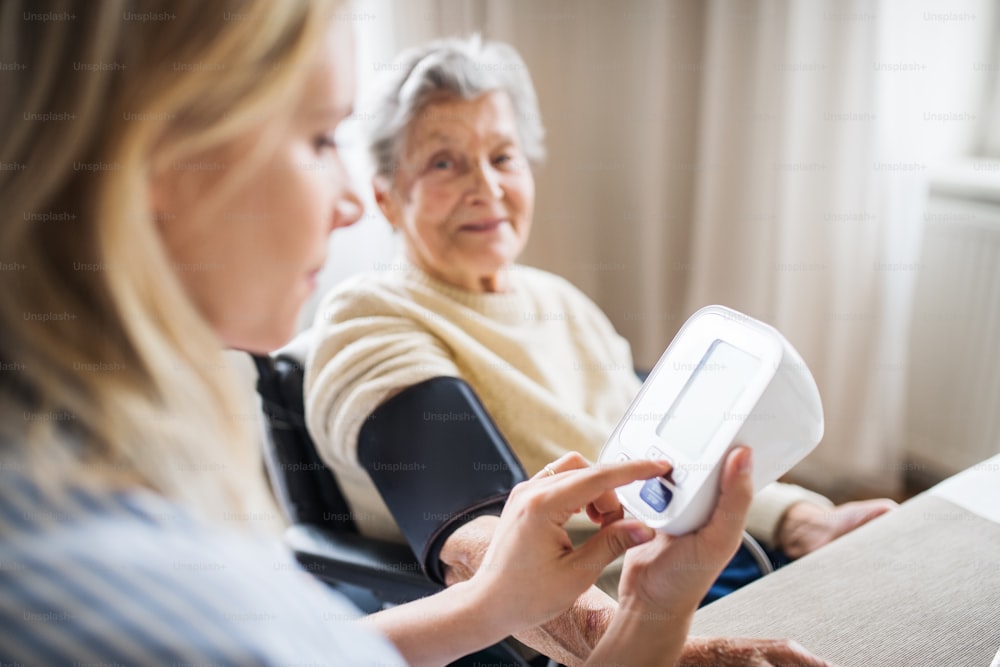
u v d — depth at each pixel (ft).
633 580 1.76
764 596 2.16
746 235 6.23
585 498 1.72
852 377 6.12
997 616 2.02
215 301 1.17
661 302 7.00
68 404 0.93
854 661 1.90
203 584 0.86
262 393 3.52
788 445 1.70
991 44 5.62
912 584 2.16
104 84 0.92
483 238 3.61
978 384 5.66
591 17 6.23
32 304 0.93
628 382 4.14
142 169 0.95
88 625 0.78
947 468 6.07
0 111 0.93
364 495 3.48
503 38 5.93
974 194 5.40
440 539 2.86
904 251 5.73
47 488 0.88
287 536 3.37
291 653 0.86
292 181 1.15
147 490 0.97
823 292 6.02
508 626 1.83
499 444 3.07
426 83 3.47
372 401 3.08
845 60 5.46
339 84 1.19
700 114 6.35
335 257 5.80
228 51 0.97
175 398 0.99
